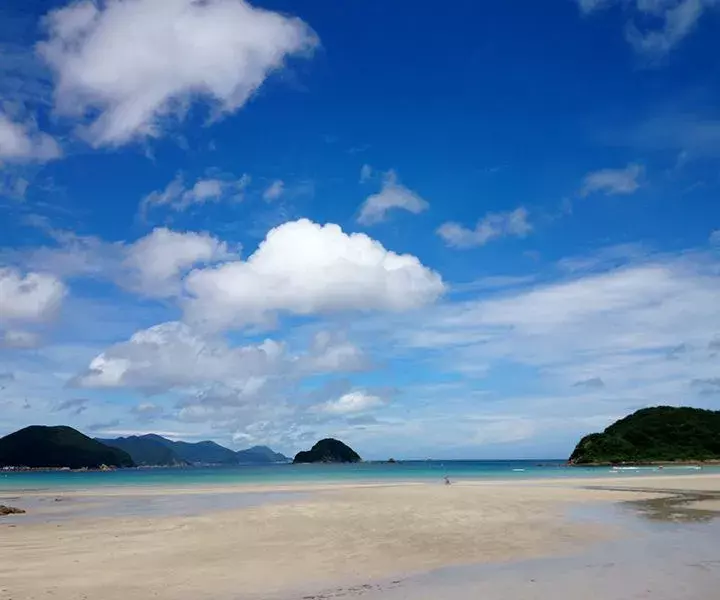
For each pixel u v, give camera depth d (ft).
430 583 47.06
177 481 309.42
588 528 78.54
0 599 43.27
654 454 567.59
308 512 103.19
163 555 61.62
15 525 90.99
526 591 43.11
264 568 54.34
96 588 46.78
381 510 104.83
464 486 191.72
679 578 46.01
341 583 47.85
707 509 103.71
